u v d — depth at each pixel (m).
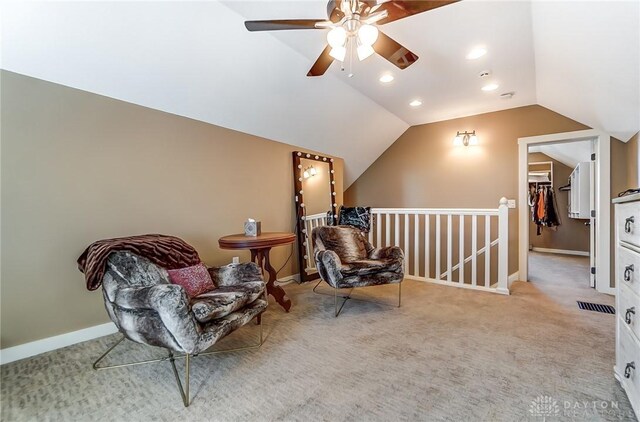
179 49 2.24
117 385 1.61
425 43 2.45
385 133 4.79
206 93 2.70
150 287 1.55
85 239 2.19
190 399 1.48
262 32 2.39
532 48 2.52
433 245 4.77
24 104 1.93
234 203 3.25
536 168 6.77
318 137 4.10
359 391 1.53
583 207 4.41
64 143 2.09
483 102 3.84
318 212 4.28
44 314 2.00
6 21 1.69
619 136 3.20
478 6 1.99
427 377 1.65
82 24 1.85
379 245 4.26
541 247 6.79
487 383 1.59
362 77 3.14
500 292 3.25
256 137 3.50
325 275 2.74
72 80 2.09
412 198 4.96
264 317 2.59
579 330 2.26
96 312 2.23
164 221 2.64
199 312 1.55
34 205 1.97
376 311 2.72
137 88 2.36
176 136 2.73
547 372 1.68
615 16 1.55
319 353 1.94
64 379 1.67
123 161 2.38
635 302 1.30
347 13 1.59
